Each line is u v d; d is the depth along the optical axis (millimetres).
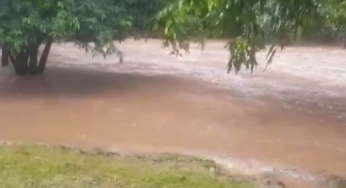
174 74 14062
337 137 8516
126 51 18578
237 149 7797
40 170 5590
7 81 12438
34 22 10102
